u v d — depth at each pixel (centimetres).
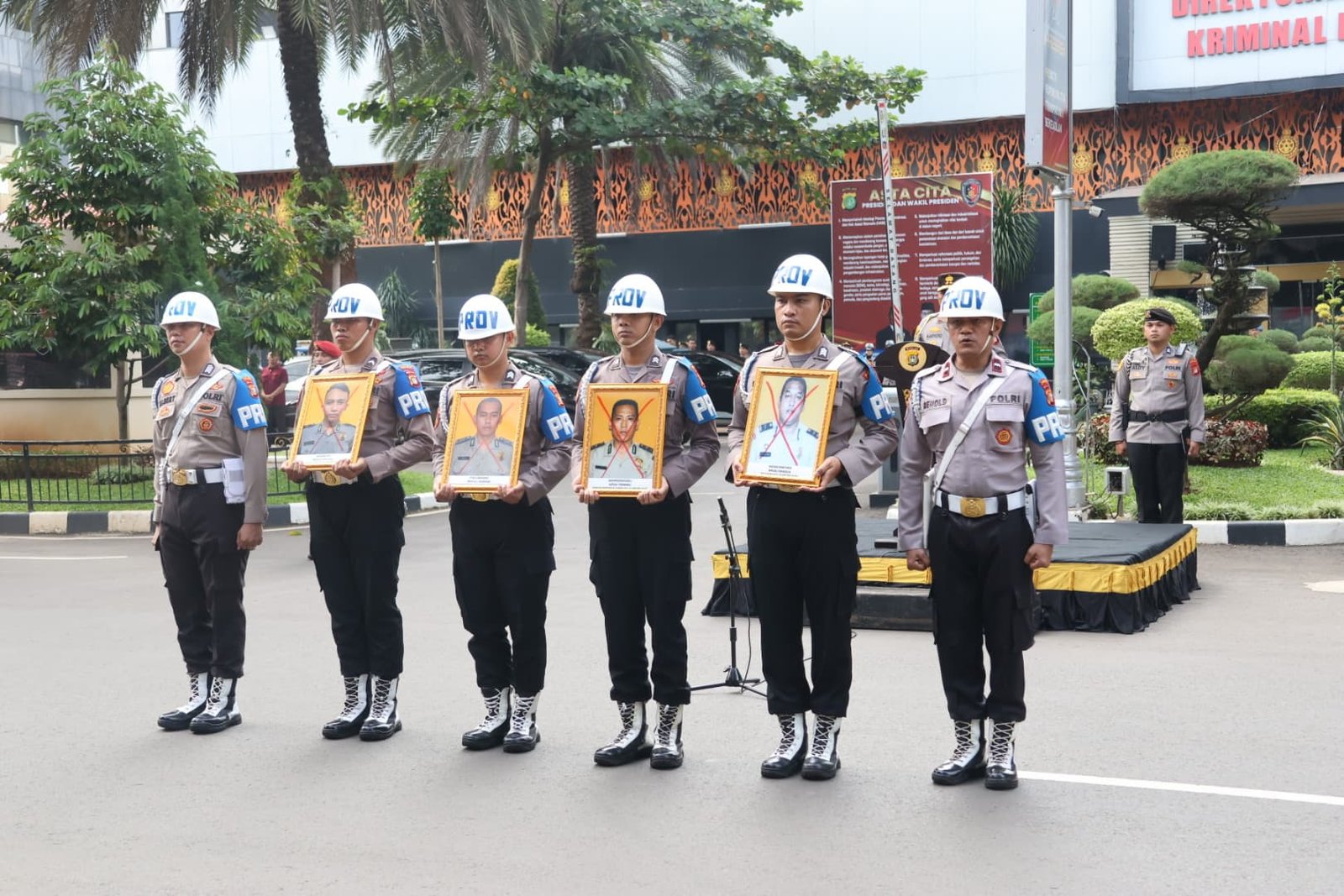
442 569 1164
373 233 3831
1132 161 3117
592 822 518
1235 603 943
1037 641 826
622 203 3600
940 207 1550
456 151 3081
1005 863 468
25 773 594
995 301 552
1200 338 1753
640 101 2912
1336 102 2945
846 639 566
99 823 528
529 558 609
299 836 509
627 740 599
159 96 1758
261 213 1811
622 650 592
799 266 567
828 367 566
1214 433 1655
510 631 637
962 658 559
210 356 673
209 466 656
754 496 571
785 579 567
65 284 1669
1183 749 597
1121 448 1134
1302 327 3055
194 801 552
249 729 662
